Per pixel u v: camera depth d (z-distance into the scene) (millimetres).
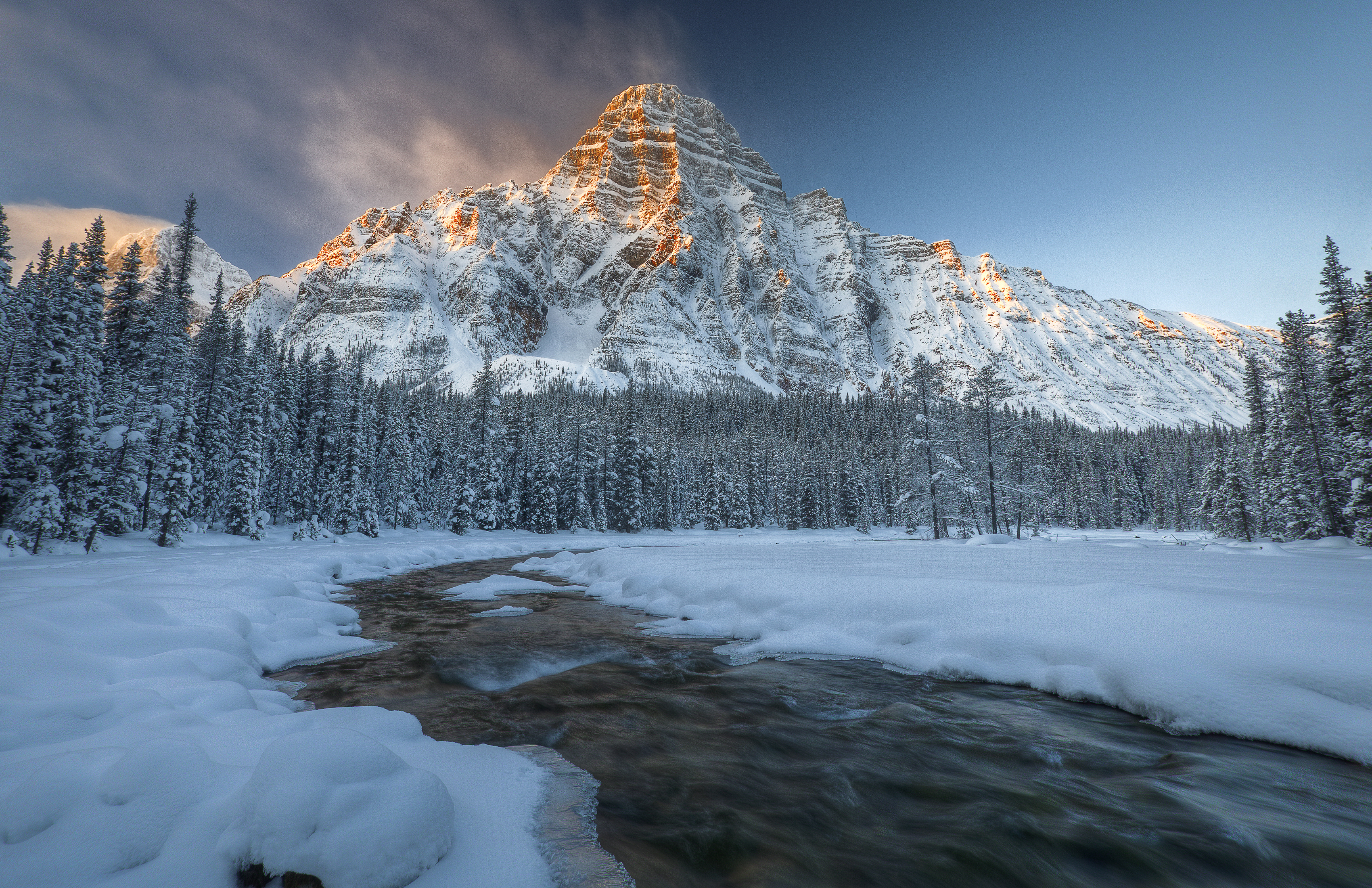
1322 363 33469
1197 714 6301
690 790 5051
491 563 30688
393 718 5867
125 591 8078
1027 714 6953
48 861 2984
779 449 96812
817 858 4043
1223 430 80812
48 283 27984
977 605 9891
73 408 26828
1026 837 4328
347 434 44062
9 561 20688
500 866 3520
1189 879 3877
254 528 34938
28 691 5281
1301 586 10891
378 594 18234
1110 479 97062
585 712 7266
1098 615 8570
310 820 3199
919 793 5066
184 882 3002
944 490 38500
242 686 6750
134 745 4215
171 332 31375
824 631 10578
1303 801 4789
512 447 60719
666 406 134500
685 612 13703
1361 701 5738
